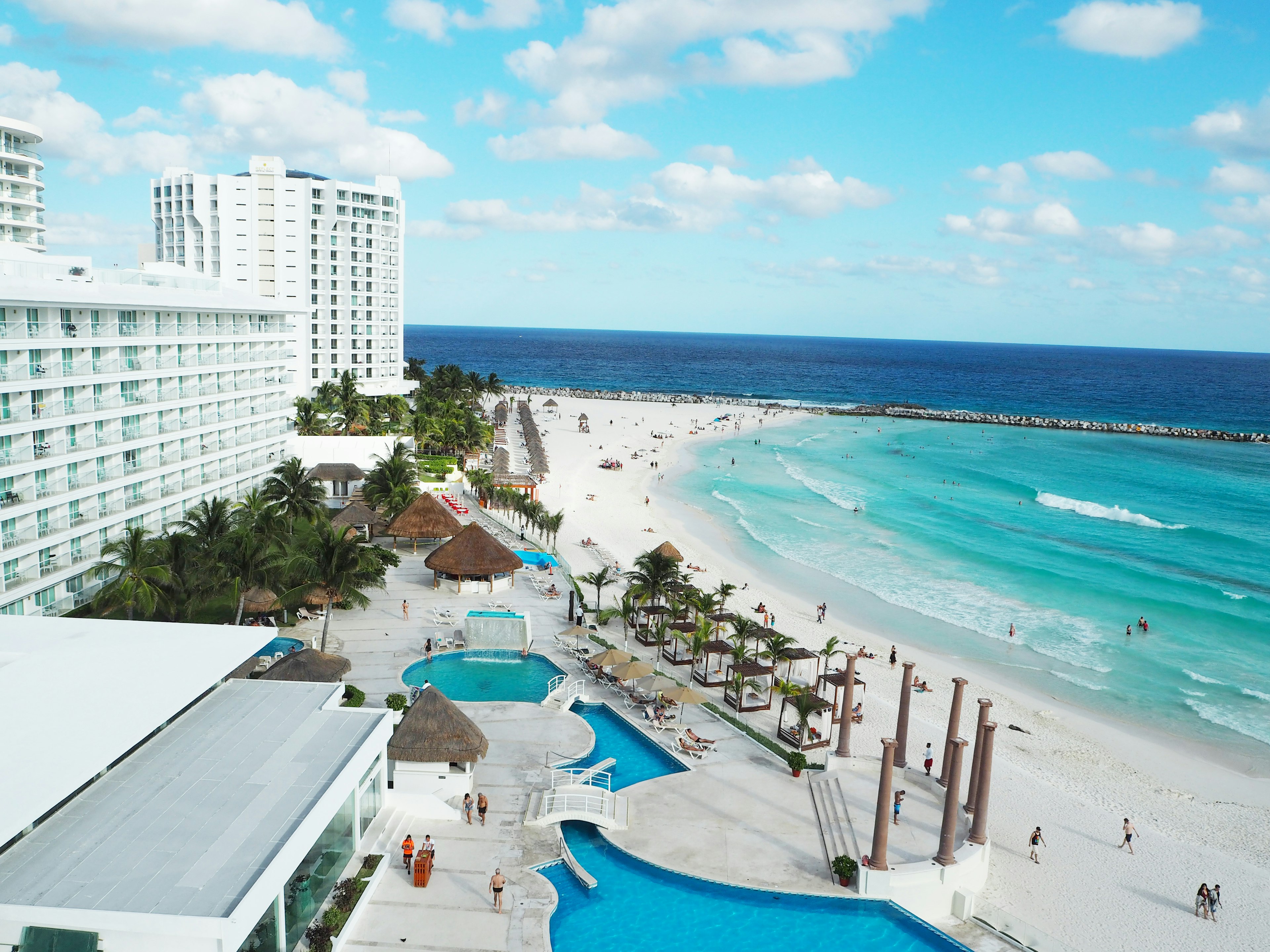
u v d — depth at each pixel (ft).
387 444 291.79
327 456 285.23
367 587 195.31
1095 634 209.87
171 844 76.64
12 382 138.92
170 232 416.46
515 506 275.80
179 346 191.52
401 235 453.58
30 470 143.13
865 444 538.88
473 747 110.83
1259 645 204.13
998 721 161.27
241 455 220.23
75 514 157.79
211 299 205.05
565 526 286.66
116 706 88.12
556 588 206.18
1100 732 159.33
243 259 407.23
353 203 421.18
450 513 233.96
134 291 174.70
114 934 66.54
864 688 168.96
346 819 92.84
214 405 206.69
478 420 409.69
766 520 322.75
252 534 158.81
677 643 178.29
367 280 433.07
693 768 125.70
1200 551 289.33
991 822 124.88
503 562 200.95
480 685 150.51
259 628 110.32
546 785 116.47
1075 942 98.94
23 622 110.01
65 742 80.48
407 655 159.74
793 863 102.53
